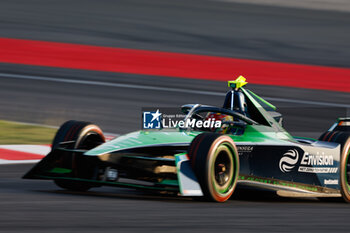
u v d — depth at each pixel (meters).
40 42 79.75
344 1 127.06
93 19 97.50
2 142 36.59
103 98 54.12
